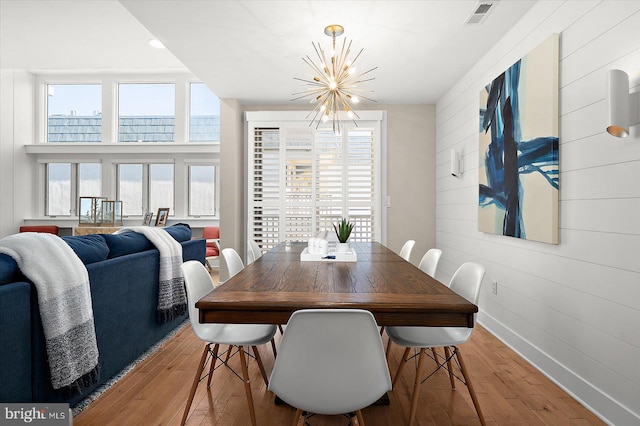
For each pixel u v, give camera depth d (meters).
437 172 4.62
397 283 1.65
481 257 3.22
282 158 4.76
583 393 1.87
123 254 2.33
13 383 1.38
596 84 1.82
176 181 6.40
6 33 3.70
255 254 3.33
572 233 1.99
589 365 1.85
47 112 6.61
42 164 6.56
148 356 2.44
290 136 4.76
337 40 2.91
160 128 6.50
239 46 3.04
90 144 6.28
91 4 3.16
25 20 3.43
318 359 1.09
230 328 1.83
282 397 1.14
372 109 4.72
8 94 6.10
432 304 1.30
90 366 1.67
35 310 1.49
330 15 2.55
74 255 1.70
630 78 1.62
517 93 2.50
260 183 4.78
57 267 1.57
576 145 1.96
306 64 3.43
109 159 6.46
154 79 6.44
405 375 2.19
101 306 1.94
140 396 1.91
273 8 2.46
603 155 1.77
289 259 2.42
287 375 1.11
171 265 2.71
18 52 4.16
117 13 3.31
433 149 4.70
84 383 1.64
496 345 2.71
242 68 3.54
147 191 6.48
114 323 2.08
